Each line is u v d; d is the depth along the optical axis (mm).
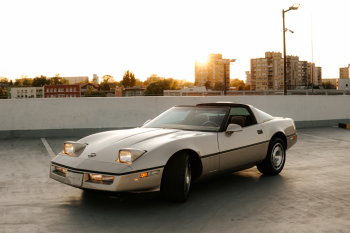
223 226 3121
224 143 4223
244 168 4684
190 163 3998
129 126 10344
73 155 3717
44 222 3209
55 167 3748
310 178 5059
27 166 5844
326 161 6402
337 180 4941
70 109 9906
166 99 10609
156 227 3090
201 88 39656
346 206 3734
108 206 3689
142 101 10430
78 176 3424
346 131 11281
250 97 11562
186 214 3439
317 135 10289
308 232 2988
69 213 3465
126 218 3316
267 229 3051
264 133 4938
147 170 3369
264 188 4477
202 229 3047
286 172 5473
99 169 3338
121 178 3254
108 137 4051
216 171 4152
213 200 3930
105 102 10164
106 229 3039
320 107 12727
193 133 4117
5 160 6379
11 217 3344
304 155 7039
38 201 3875
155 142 3680
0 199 3953
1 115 9398
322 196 4117
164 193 3674
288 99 12164
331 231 3014
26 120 9586
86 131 9977
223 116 4496
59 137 9641
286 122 5582
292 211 3557
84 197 4023
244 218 3336
